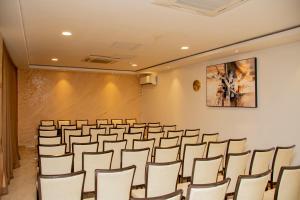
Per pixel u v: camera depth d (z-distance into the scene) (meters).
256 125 5.76
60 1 3.42
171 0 3.35
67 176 2.40
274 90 5.36
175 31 4.78
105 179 2.66
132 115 11.24
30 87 9.55
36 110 9.64
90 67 9.53
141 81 10.70
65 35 5.11
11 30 4.46
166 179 3.05
